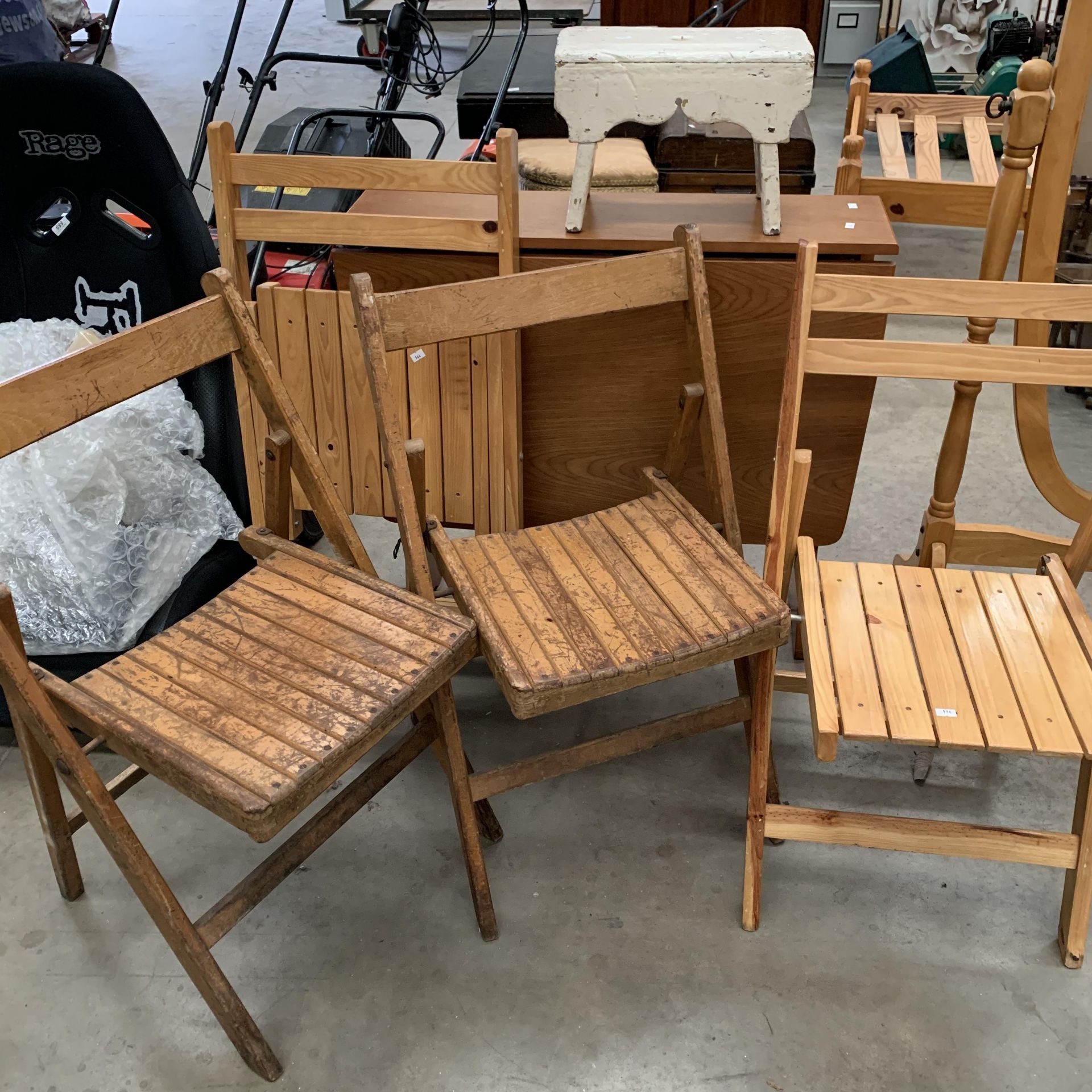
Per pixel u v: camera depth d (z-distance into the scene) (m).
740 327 1.79
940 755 2.00
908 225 4.48
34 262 2.12
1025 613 1.57
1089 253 3.15
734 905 1.70
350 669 1.38
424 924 1.68
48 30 3.74
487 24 6.62
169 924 1.35
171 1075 1.47
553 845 1.81
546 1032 1.51
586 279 1.61
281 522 1.69
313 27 7.62
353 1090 1.45
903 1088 1.44
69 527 1.89
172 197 2.01
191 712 1.32
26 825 1.86
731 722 1.66
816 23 6.15
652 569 1.58
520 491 1.94
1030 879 1.74
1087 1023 1.52
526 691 1.35
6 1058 1.50
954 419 1.86
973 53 5.42
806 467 1.55
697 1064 1.47
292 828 1.85
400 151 3.38
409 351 1.78
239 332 1.51
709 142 3.24
